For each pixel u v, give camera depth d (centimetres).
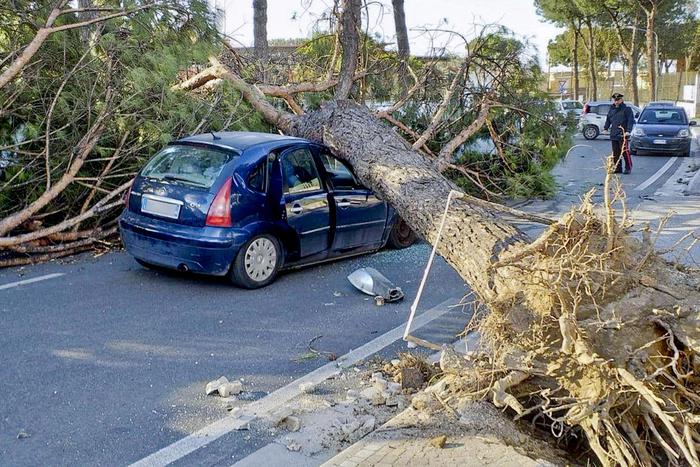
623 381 356
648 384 357
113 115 850
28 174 837
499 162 1158
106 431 410
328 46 1215
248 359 528
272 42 1616
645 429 376
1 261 765
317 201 750
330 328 602
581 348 354
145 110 869
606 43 5847
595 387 361
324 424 424
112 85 855
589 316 385
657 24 5066
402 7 1730
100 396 456
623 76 6194
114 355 525
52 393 457
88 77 856
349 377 500
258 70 1183
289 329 596
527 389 402
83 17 888
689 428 351
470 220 524
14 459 376
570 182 1523
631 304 388
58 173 848
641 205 1186
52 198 806
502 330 403
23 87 810
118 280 725
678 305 386
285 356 536
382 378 494
